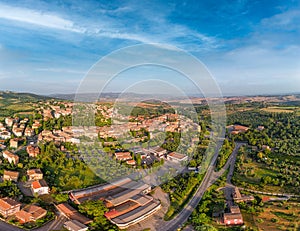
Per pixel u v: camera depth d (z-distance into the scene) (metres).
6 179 60.22
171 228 44.09
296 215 48.03
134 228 44.00
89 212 46.19
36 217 45.78
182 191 54.91
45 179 61.75
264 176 66.31
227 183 62.00
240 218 45.62
